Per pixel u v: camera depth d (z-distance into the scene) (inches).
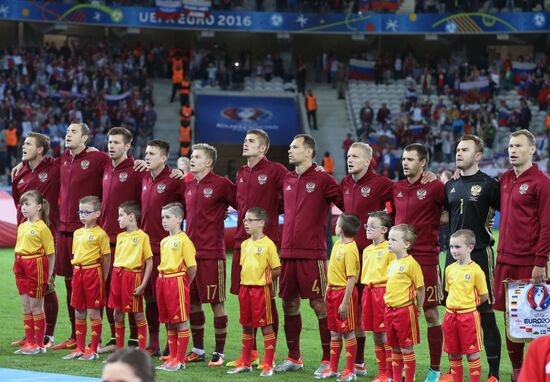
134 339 534.3
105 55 2053.4
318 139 2003.0
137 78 1985.7
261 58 2346.2
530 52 2306.8
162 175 519.8
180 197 520.1
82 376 438.6
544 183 430.6
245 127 2004.2
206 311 705.0
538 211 432.8
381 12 2191.2
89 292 503.8
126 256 500.1
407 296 431.2
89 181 544.1
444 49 2347.4
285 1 2193.7
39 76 1915.6
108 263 512.7
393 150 1803.6
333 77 2197.3
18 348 536.7
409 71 2162.9
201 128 1985.7
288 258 486.6
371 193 481.4
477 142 449.4
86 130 549.3
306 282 483.8
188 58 2214.6
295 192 491.2
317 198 487.2
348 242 459.2
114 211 532.4
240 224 507.2
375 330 448.5
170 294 479.8
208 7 2126.0
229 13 2143.2
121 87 1940.2
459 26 2142.0
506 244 442.3
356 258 455.5
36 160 559.8
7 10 2030.0
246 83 2146.9
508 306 434.6
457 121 1839.3
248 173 509.0
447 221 474.9
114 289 502.3
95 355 502.3
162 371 469.7
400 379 436.8
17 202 569.9
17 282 521.0
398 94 2107.5
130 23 2103.8
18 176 564.7
